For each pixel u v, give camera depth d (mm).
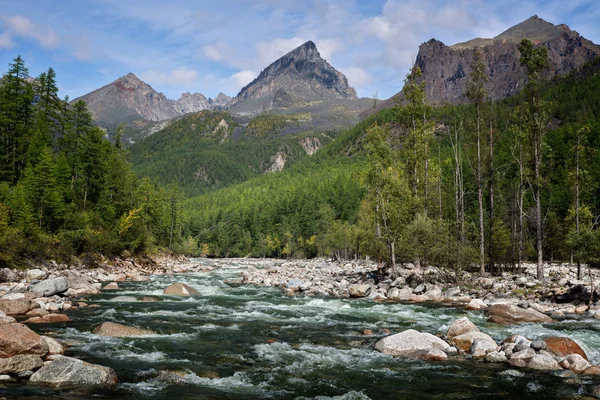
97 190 67062
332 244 107688
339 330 17922
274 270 58562
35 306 19766
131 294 28922
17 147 62781
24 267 38188
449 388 10578
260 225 147750
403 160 43500
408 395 10094
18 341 11359
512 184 49719
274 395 9961
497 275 38531
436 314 22125
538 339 14109
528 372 11812
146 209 85125
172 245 101375
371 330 17766
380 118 191500
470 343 14531
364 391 10359
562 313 21344
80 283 29922
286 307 24641
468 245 35594
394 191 41188
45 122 67188
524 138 36031
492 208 41188
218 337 16203
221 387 10430
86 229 52938
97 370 10438
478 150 39656
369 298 29078
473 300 24344
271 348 14594
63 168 60781
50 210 51562
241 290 34281
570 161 36844
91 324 17625
